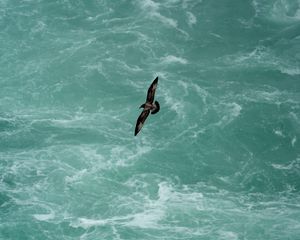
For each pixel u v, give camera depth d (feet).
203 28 311.47
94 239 218.18
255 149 257.34
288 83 284.41
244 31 310.24
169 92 278.26
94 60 294.46
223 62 293.84
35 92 280.10
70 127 264.31
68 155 251.60
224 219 226.79
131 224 223.92
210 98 276.00
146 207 231.09
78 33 309.22
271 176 246.47
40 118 268.21
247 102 274.57
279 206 233.76
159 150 254.27
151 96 90.22
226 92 279.28
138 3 324.39
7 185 238.48
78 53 297.94
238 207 232.73
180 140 258.98
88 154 251.80
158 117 268.21
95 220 225.97
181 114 269.23
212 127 264.52
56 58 295.28
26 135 260.21
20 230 220.43
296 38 306.76
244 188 241.96
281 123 266.36
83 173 244.22
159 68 290.97
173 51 299.17
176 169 247.29
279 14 319.47
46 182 240.32
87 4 324.60
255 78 286.25
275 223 225.35
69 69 290.35
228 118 268.21
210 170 247.91
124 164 248.11
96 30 310.65
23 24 313.12
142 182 241.55
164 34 307.99
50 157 250.78
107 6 323.57
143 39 304.71
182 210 229.86
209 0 326.65
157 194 236.63
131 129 263.90
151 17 316.81
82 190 237.25
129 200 233.76
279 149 257.96
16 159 249.34
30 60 294.87
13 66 291.38
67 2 325.42
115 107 274.16
